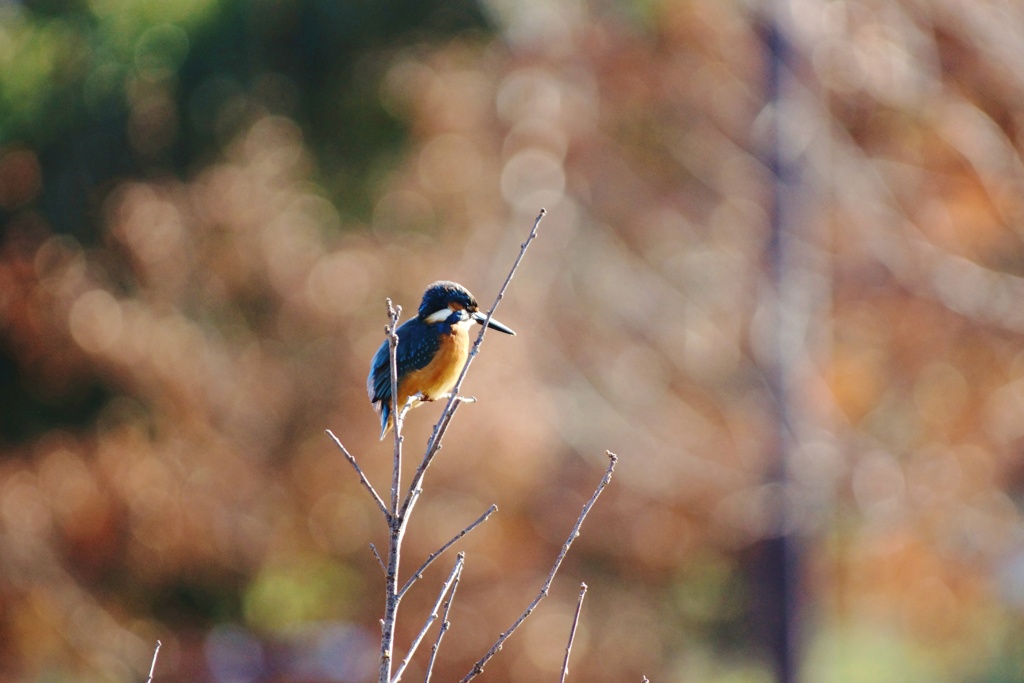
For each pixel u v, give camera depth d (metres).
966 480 18.03
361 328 16.89
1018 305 17.84
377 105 19.80
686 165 20.08
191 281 17.78
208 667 18.47
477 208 18.95
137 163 19.34
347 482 16.34
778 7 18.03
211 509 17.31
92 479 17.62
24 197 18.64
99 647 17.98
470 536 16.09
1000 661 19.53
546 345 18.69
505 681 16.14
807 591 18.36
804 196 18.53
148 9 19.16
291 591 18.34
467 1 19.88
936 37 17.98
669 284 20.08
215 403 17.39
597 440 18.44
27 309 17.64
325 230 18.69
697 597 20.17
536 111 19.59
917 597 18.55
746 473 18.41
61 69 19.11
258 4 19.70
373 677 17.17
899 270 18.31
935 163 18.39
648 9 19.97
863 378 18.80
